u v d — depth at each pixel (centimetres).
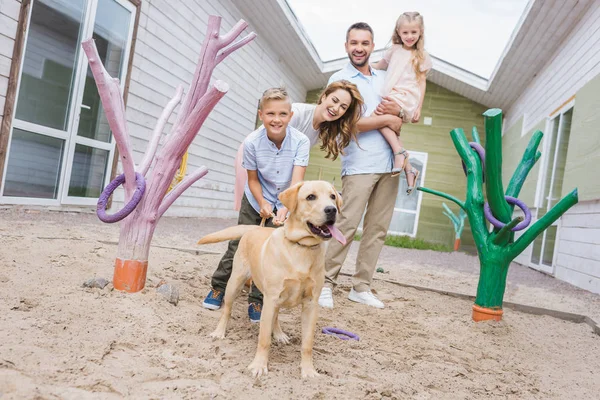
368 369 296
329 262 464
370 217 492
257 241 300
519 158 1336
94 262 434
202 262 555
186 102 366
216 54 371
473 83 1553
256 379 253
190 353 278
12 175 670
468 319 455
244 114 1373
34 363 227
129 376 234
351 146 482
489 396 280
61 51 717
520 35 1113
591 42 876
